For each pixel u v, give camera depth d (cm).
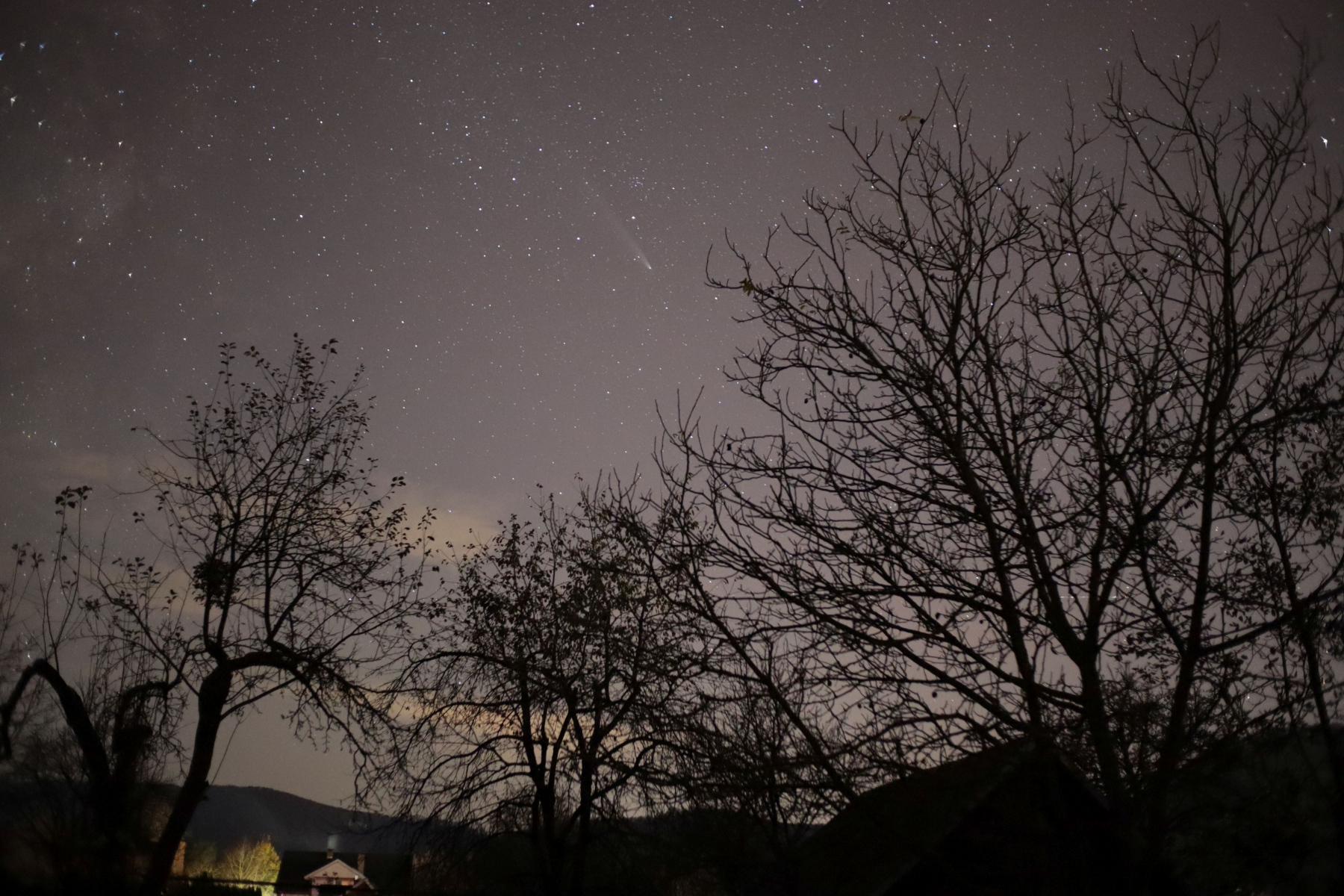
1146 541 728
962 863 808
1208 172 765
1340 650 741
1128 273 791
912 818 788
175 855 1366
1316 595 703
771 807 806
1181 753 686
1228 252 740
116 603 1608
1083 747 744
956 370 816
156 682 1573
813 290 861
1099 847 750
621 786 1384
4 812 1117
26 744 1179
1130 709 725
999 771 739
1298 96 748
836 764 758
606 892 1469
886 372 824
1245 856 706
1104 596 746
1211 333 740
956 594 787
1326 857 690
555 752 1620
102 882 1162
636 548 939
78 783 1238
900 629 786
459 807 1659
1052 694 728
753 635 825
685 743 954
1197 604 704
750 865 888
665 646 921
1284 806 704
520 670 1558
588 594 1352
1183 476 719
